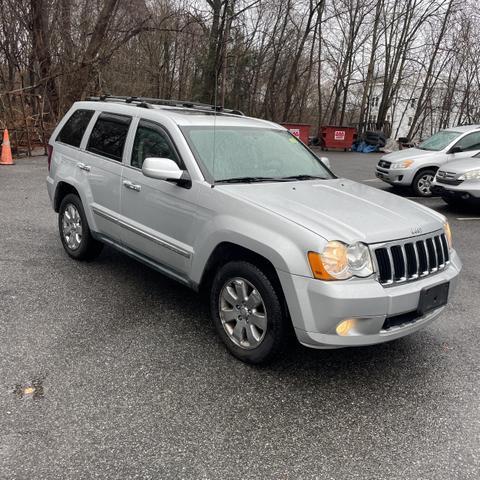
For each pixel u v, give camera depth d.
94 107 5.43
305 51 32.94
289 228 3.31
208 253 3.79
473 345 4.22
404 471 2.68
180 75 26.92
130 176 4.55
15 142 14.31
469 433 3.03
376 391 3.45
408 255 3.47
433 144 12.43
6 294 4.64
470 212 10.24
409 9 31.50
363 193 4.27
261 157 4.50
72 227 5.57
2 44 16.89
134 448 2.72
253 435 2.90
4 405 3.02
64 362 3.54
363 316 3.16
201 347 3.89
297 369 3.67
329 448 2.83
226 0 20.52
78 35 18.47
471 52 34.22
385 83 32.91
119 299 4.70
